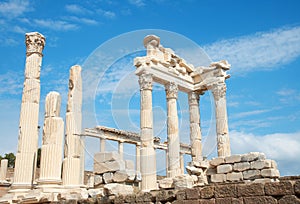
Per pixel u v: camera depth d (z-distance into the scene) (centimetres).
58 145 1833
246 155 1941
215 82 2878
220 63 2881
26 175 1966
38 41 2220
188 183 1806
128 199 1300
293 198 863
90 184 2406
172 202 1152
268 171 1820
